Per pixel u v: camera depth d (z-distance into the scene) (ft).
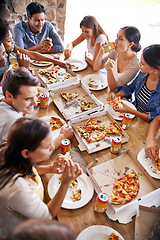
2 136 4.72
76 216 4.14
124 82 8.09
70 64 8.18
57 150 5.36
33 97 4.95
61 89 7.14
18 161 3.35
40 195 4.09
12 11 12.06
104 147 5.43
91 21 8.71
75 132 5.81
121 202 4.23
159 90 6.82
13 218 3.41
